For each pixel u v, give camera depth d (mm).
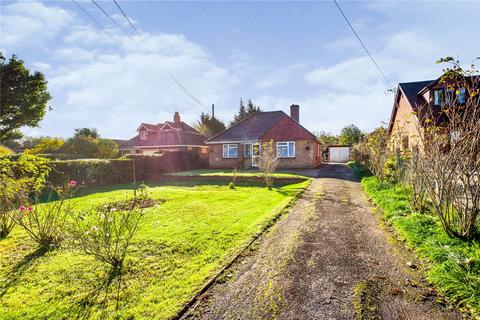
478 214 4289
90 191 11766
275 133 22203
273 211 6965
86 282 3533
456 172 4359
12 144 31875
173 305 2979
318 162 25391
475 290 2916
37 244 4957
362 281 3406
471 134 4207
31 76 26484
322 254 4262
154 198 9305
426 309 2824
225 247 4594
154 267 3898
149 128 31891
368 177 12961
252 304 2988
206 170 22109
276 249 4512
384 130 11938
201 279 3510
